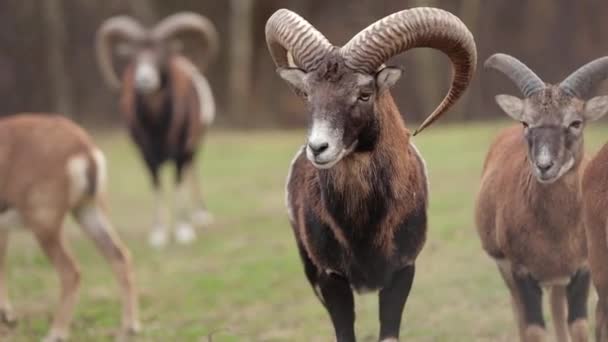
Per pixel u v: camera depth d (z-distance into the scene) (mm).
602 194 10539
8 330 16953
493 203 12562
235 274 19625
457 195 24344
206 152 37375
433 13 10688
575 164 11414
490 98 47875
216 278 19516
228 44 52438
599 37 47656
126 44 27109
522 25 48562
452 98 11391
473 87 47812
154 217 25625
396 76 10203
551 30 48344
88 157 16734
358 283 11195
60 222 16391
